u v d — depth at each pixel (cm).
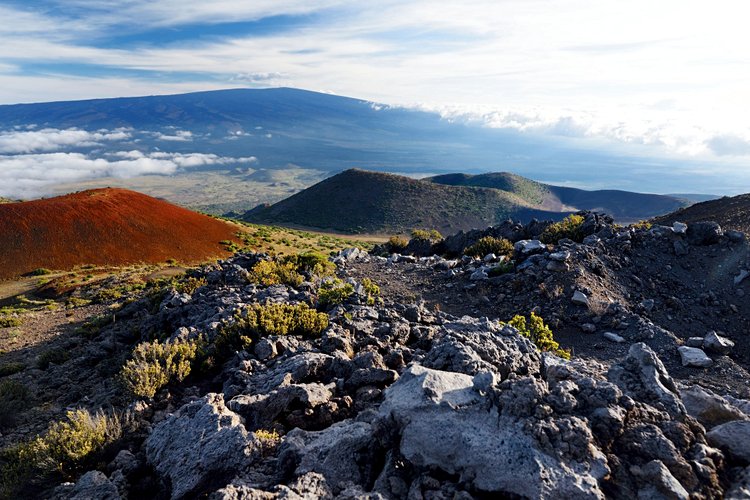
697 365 1540
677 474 591
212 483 714
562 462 586
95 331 2680
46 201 9231
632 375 801
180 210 10594
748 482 589
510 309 2136
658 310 2036
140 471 818
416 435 649
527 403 655
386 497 602
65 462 884
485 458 599
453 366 890
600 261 2297
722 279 2230
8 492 855
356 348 1277
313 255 3027
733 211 4006
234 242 9838
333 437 746
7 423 1348
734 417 735
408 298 2389
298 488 629
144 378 1172
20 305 5297
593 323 1908
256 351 1280
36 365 2123
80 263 7844
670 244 2508
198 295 2345
